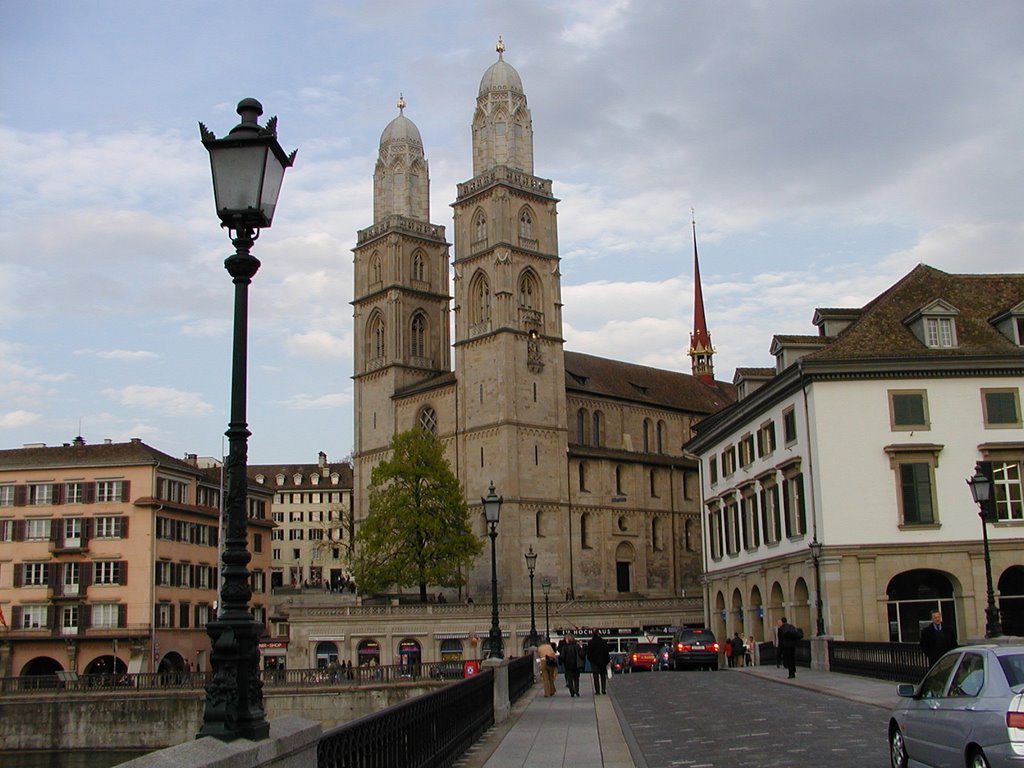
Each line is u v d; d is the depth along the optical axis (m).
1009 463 55.91
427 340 129.62
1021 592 55.59
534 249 119.12
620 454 122.00
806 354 60.12
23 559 96.19
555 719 32.81
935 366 56.22
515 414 112.88
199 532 104.62
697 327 189.12
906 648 40.03
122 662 93.38
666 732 28.06
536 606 100.19
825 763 21.05
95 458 97.31
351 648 97.56
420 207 134.25
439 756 21.44
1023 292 61.44
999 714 15.94
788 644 46.62
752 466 69.81
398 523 100.62
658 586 123.94
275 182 12.16
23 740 75.25
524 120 123.12
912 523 55.31
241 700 10.47
